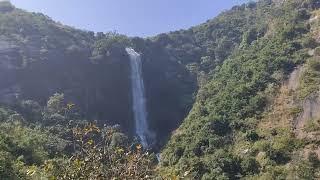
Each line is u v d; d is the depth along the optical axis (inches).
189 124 2490.2
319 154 1795.0
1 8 4466.0
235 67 2913.4
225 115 2292.1
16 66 3248.0
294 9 3380.9
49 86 3292.3
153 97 3823.8
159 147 3329.2
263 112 2219.5
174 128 3558.1
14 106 2849.4
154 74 3971.5
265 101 2290.8
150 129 3641.7
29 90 3169.3
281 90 2341.3
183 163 1982.0
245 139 2048.5
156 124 3659.0
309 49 2632.9
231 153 1945.1
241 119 2218.3
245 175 1796.3
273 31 3164.4
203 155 2049.7
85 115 3299.7
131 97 3713.1
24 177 1154.7
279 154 1841.8
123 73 3745.1
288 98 2239.2
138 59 3941.9
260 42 3139.8
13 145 1674.5
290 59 2556.6
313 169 1711.4
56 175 477.1
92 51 3796.8
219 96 2544.3
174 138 2352.4
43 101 3157.0
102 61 3676.2
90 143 490.0
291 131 1985.7
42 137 2065.7
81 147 491.8
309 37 2736.2
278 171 1718.8
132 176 466.0
